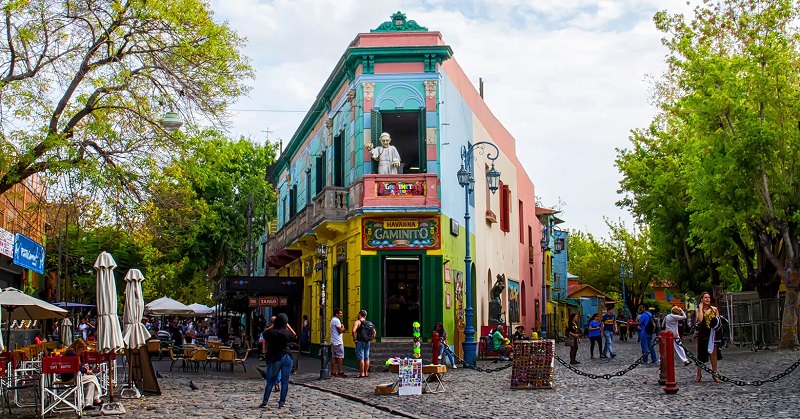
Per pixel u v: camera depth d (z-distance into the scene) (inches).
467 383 770.2
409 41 1055.0
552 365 706.8
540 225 2094.0
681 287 1726.1
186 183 804.6
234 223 1857.8
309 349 1359.5
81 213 763.4
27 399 681.0
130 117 753.6
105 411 570.3
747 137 1057.5
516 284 1628.9
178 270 1861.5
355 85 1076.5
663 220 1622.8
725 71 1096.8
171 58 756.6
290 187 1678.2
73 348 634.2
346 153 1130.0
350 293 1061.8
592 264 3181.6
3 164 686.5
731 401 561.6
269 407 593.0
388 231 1019.9
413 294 1025.5
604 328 1180.5
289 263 1658.5
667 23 1214.3
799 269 1103.6
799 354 1016.2
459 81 1182.9
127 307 692.7
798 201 1086.4
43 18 715.4
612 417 505.4
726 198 1113.4
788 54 1107.3
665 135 1503.4
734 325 1362.0
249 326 1707.7
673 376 629.9
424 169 1031.0
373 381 818.8
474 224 1241.4
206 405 610.5
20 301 718.5
